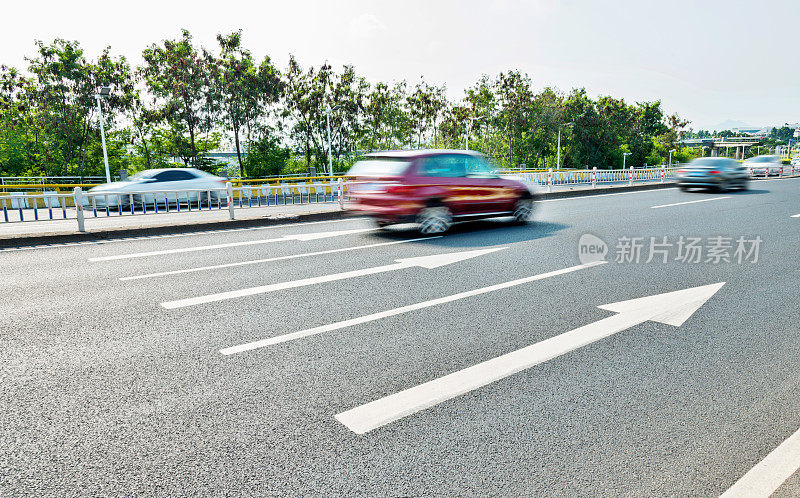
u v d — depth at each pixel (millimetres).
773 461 2555
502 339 4164
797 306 5023
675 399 3176
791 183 24391
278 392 3275
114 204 15750
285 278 6246
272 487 2363
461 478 2430
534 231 9906
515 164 70375
